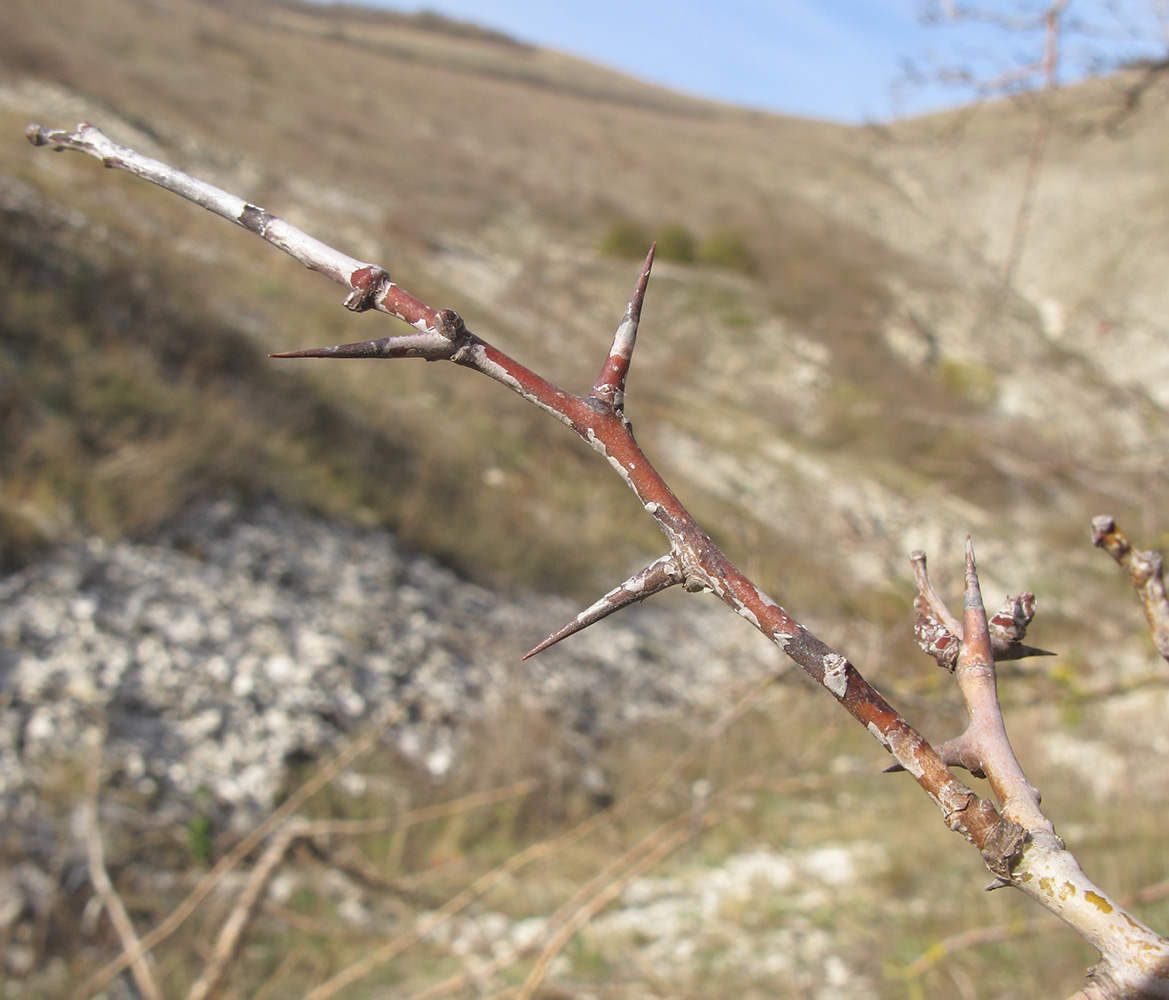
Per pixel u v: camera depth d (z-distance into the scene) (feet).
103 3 102.01
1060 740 21.49
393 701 24.09
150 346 32.83
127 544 25.39
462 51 223.92
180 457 27.91
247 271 44.62
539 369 47.60
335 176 77.56
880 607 15.11
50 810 17.21
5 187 37.68
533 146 117.29
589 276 74.18
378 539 31.45
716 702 18.58
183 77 87.35
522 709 23.40
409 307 2.02
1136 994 1.67
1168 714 21.52
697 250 78.23
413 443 37.17
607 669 28.66
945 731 11.83
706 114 226.17
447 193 86.02
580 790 22.18
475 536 33.78
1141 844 17.56
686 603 35.94
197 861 17.63
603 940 16.89
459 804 11.67
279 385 35.37
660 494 2.04
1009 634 2.19
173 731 20.57
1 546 22.93
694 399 57.11
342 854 17.85
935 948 11.85
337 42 175.73
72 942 15.08
